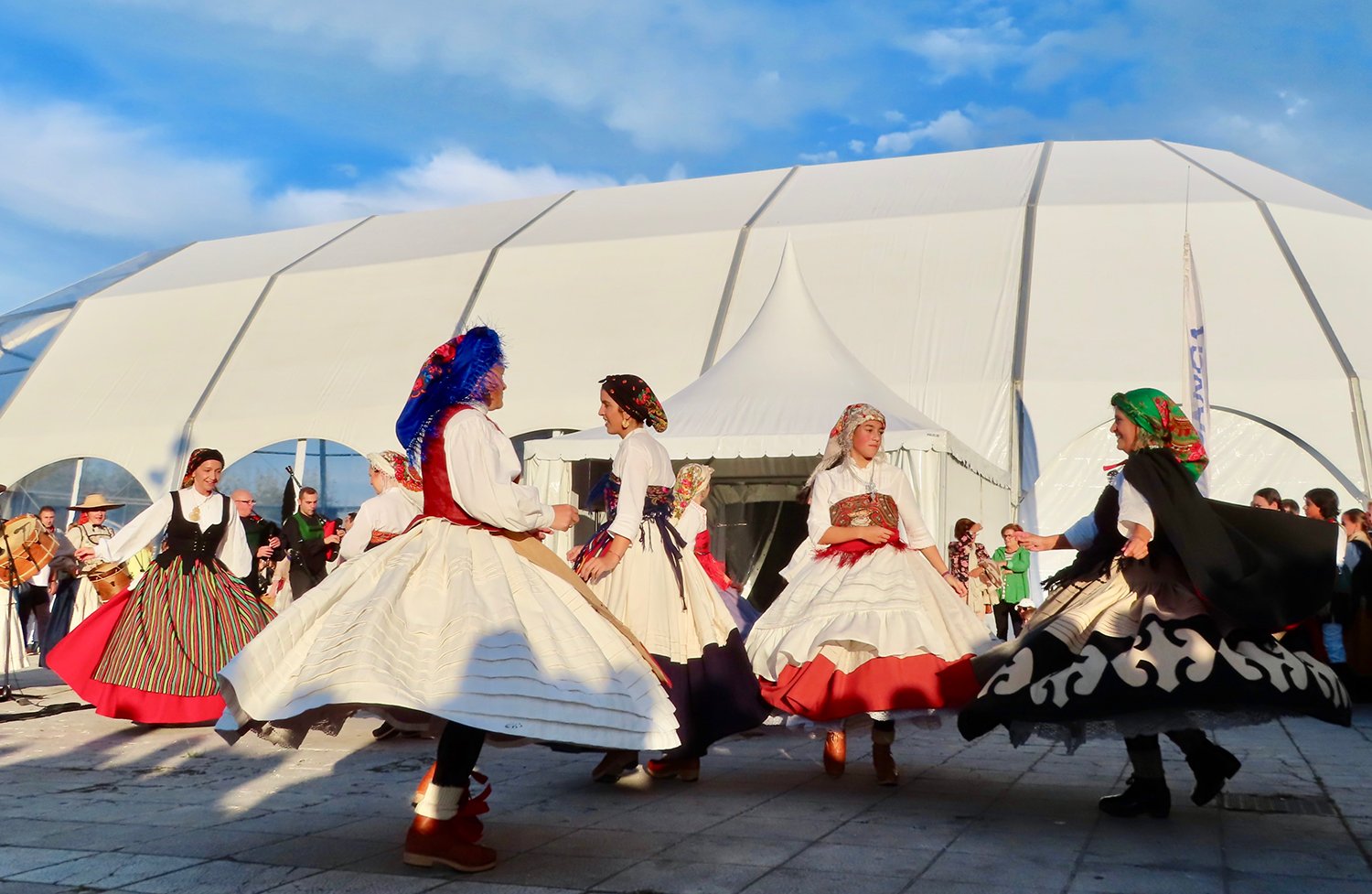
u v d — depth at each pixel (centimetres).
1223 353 1244
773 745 496
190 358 1681
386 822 310
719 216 1681
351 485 1545
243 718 235
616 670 255
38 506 1630
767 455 896
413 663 238
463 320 1571
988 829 300
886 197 1653
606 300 1530
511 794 359
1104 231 1430
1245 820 311
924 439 868
